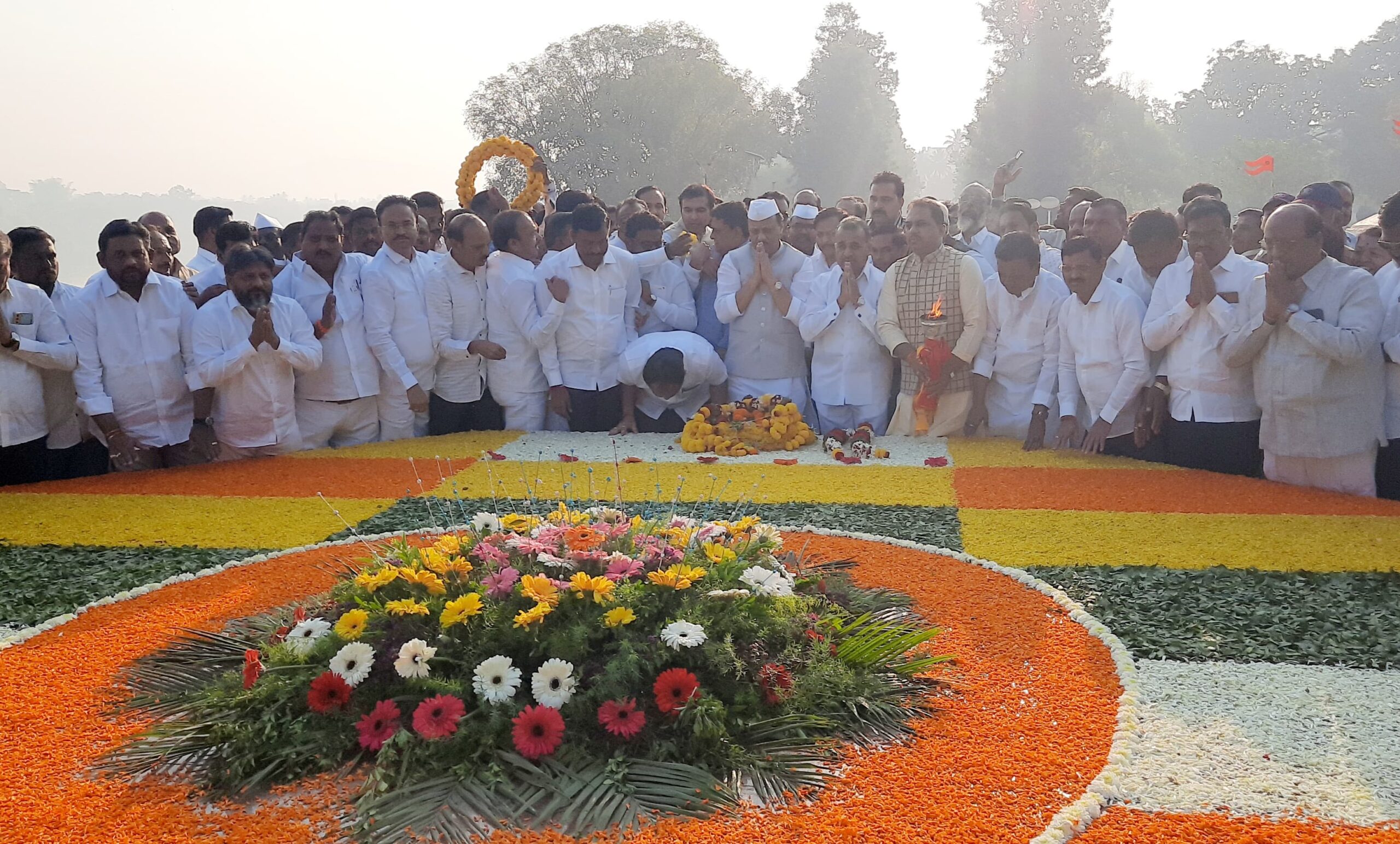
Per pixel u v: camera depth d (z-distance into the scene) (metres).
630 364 10.38
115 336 9.18
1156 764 3.87
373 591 4.42
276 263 9.87
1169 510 7.51
